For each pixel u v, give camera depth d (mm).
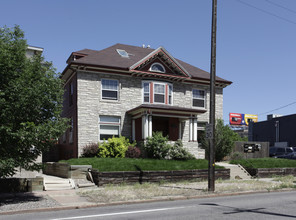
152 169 17328
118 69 23719
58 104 11852
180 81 26672
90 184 15203
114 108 23891
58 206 10133
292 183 17469
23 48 11461
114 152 21391
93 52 28109
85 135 22641
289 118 49719
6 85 10688
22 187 13797
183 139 26062
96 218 8289
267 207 9969
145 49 30547
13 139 10406
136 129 24484
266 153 28234
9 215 9047
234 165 22625
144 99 25031
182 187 15180
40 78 11336
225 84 28156
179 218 8180
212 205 10375
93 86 23328
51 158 27250
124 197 11859
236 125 83875
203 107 27781
